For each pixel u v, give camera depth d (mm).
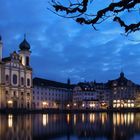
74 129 66250
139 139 48656
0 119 96000
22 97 192375
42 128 66875
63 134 55750
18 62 190750
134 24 7961
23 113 153250
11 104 182375
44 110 167125
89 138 50344
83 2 7672
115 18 8023
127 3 7539
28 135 52438
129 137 51469
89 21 7879
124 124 82250
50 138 49625
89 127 71938
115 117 125688
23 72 194375
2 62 179500
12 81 185375
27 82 197500
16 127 66812
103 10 7727
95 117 125000
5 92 179375
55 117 119688
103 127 71938
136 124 82188
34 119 99875
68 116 132500
